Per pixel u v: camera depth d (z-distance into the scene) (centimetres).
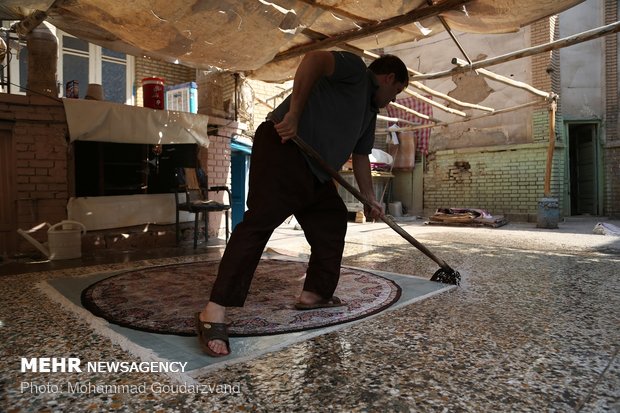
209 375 163
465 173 1107
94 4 379
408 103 1188
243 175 794
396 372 166
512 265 409
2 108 485
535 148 997
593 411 137
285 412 136
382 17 433
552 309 253
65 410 137
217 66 529
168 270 375
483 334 209
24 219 499
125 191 570
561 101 1045
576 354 183
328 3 401
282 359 178
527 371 166
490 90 1064
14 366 172
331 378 160
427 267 399
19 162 497
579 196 1146
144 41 447
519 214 1021
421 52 1162
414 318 235
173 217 598
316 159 209
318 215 250
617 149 1033
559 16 1043
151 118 563
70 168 526
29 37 502
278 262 416
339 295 281
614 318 235
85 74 886
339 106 219
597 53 1048
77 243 479
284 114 213
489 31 442
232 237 199
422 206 1191
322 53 206
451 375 163
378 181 1169
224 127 656
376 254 482
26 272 386
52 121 511
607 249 525
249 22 410
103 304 261
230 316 234
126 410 137
